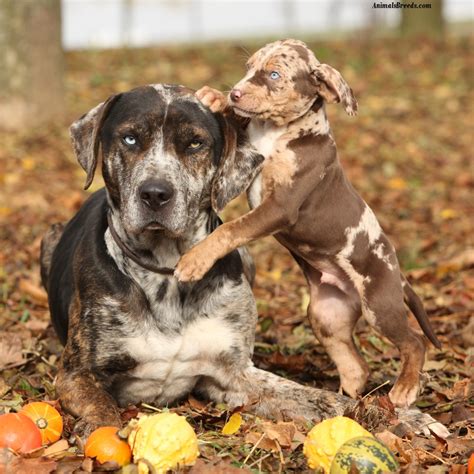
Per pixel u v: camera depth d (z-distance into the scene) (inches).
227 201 324.8
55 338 419.8
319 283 361.4
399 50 1501.0
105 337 322.0
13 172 791.1
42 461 256.8
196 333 328.2
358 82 1275.8
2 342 399.5
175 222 308.2
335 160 348.5
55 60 962.7
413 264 565.3
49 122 954.1
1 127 932.6
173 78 1298.0
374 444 249.3
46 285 423.5
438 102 1170.0
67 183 767.1
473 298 496.4
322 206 343.3
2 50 924.0
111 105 324.5
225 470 256.1
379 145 955.3
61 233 416.2
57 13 957.8
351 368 356.8
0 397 339.3
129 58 1469.0
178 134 315.0
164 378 331.6
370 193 771.4
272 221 327.0
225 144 325.1
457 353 411.8
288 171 335.0
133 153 315.6
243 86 334.6
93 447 258.8
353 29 1831.9
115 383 330.6
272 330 447.5
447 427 322.3
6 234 623.8
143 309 322.7
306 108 338.6
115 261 324.8
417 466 269.4
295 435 291.9
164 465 251.8
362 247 348.8
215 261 316.5
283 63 336.2
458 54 1469.0
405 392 335.0
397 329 346.9
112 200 326.3
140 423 259.4
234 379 338.0
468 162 906.7
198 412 314.5
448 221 686.5
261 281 538.6
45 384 351.6
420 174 855.7
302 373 388.5
